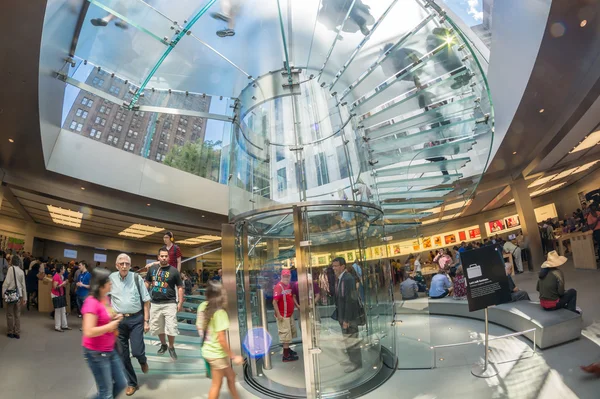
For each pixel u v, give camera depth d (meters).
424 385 3.96
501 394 3.53
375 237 4.98
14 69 5.41
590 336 4.84
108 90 6.02
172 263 5.70
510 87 8.50
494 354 4.78
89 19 5.13
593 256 10.16
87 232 19.84
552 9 5.34
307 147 4.57
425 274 9.38
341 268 4.29
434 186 6.80
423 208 7.08
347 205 4.28
